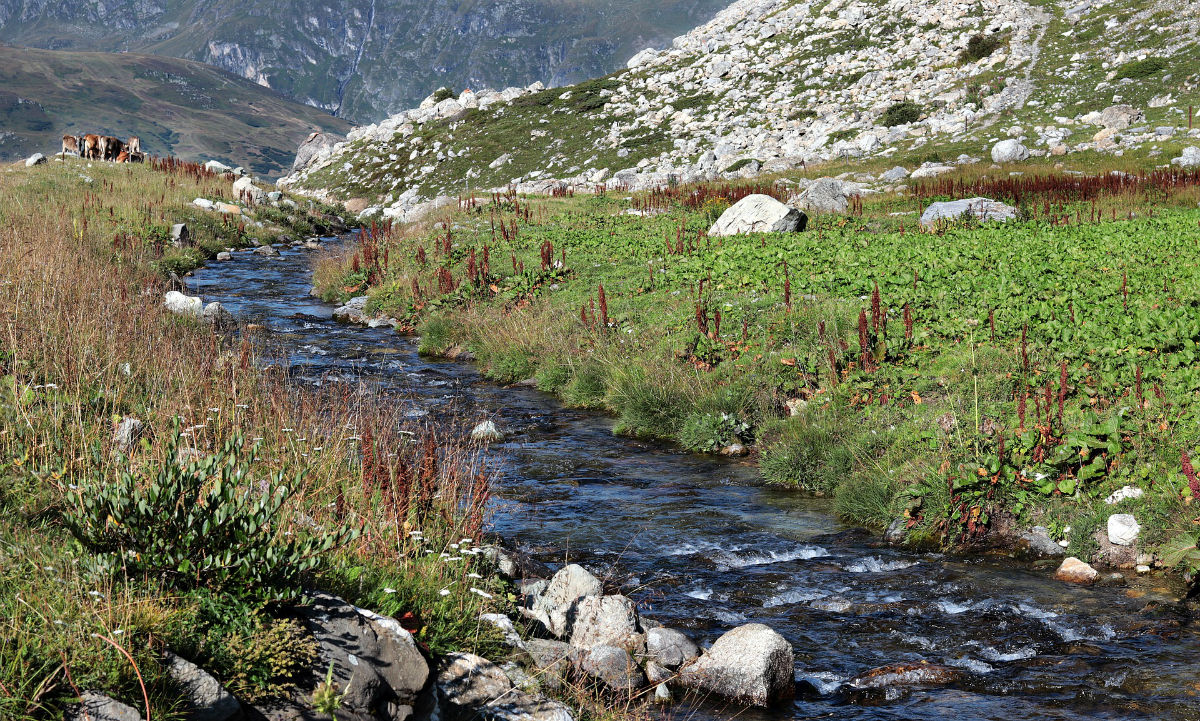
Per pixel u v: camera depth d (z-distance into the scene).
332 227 48.16
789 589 8.05
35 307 11.20
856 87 69.62
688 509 10.38
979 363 12.38
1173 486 8.76
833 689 6.32
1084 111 53.84
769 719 5.87
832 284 18.16
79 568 4.70
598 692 5.95
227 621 4.63
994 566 8.67
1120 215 29.11
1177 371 10.88
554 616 6.80
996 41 68.62
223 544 4.91
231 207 39.81
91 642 4.07
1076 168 41.75
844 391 12.49
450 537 7.05
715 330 15.74
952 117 58.34
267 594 4.73
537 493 10.81
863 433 11.34
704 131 69.94
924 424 10.92
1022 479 9.45
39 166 41.47
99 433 7.59
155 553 4.79
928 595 7.94
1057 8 71.38
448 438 11.66
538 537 9.23
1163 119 49.00
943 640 7.04
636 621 6.88
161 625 4.34
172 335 12.30
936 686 6.31
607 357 16.12
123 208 33.38
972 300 15.87
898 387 12.20
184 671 4.15
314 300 26.00
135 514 4.86
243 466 5.55
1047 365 11.98
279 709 4.34
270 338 19.09
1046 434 9.65
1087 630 7.16
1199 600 7.65
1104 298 15.27
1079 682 6.29
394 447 8.98
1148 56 58.41
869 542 9.41
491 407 15.14
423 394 15.68
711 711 5.98
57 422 7.31
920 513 9.55
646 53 94.06
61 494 5.84
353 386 14.91
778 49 81.38
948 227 27.27
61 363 9.37
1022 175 40.81
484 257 23.25
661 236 28.59
